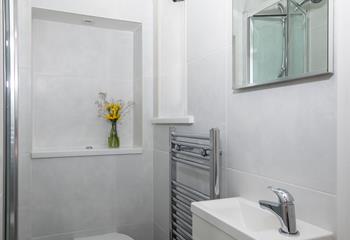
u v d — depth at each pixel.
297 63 0.93
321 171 0.86
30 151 1.79
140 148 2.09
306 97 0.91
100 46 2.18
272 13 1.04
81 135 2.11
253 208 1.06
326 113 0.85
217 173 1.27
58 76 2.05
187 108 1.69
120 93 2.23
